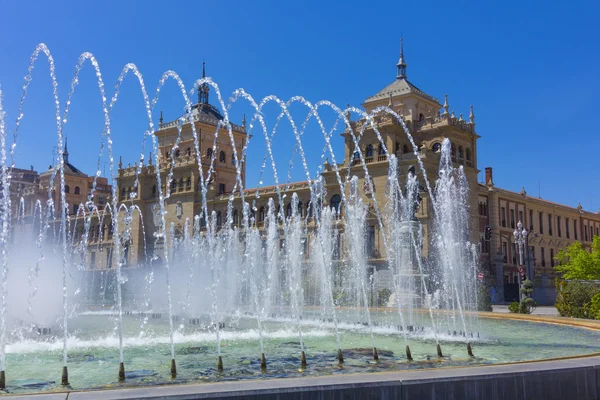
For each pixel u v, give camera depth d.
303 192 82.44
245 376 14.41
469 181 76.38
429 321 33.31
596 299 32.97
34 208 131.00
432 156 69.62
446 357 17.55
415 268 54.81
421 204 67.44
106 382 13.84
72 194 134.88
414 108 81.00
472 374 10.91
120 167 109.81
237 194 92.88
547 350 19.42
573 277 68.81
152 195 105.56
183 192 99.19
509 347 20.34
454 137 75.12
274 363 16.53
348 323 32.75
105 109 23.00
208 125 102.75
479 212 84.62
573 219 111.06
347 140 76.19
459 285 56.31
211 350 19.84
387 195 70.62
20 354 19.05
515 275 89.25
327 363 16.44
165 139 106.75
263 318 37.69
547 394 11.33
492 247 85.38
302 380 10.30
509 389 10.98
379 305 54.59
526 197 97.00
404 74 85.38
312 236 75.88
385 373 10.98
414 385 10.36
